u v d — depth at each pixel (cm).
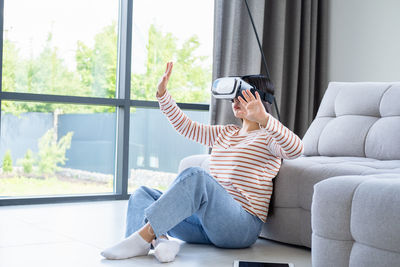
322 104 299
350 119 274
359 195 167
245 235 215
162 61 402
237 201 219
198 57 415
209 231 208
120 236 243
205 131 238
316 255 179
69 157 370
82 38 372
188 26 411
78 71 372
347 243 171
